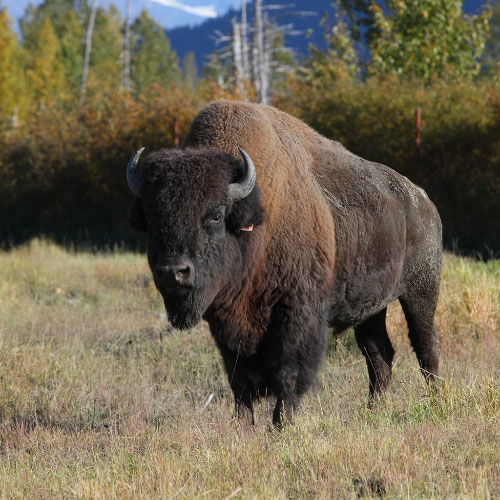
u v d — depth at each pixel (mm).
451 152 69438
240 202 17500
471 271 34812
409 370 25500
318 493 14242
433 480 14500
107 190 79812
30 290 44594
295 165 20375
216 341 19562
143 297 41562
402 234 23000
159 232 16641
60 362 27016
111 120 81062
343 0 95312
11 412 22438
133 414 21891
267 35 124625
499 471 14820
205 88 84938
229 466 15555
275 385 19281
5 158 87375
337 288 21094
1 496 14914
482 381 21391
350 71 94000
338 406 21453
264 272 19031
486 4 94875
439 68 90000
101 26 196625
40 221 83062
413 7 91062
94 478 15336
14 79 146125
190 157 17312
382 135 71062
